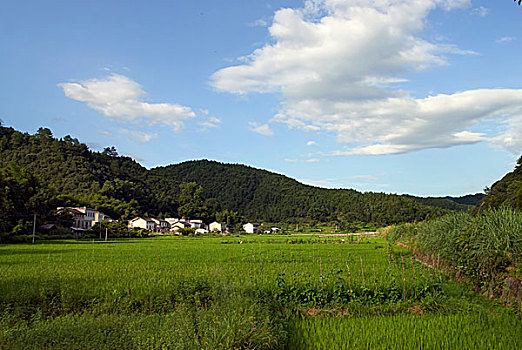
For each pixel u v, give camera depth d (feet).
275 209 577.02
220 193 654.53
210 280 46.26
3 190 210.18
